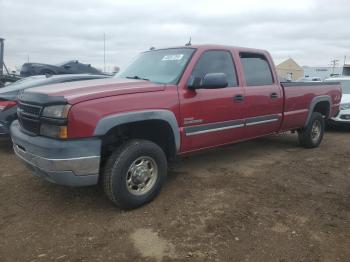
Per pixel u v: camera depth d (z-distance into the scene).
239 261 3.15
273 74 6.17
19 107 4.30
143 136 4.59
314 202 4.41
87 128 3.66
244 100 5.41
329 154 6.93
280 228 3.73
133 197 4.07
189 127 4.65
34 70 15.08
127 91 4.03
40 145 3.67
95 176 3.79
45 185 4.90
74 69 15.96
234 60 5.46
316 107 7.57
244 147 7.34
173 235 3.58
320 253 3.29
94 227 3.73
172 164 5.91
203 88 4.62
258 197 4.53
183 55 4.98
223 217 3.95
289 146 7.55
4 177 5.27
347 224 3.85
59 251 3.29
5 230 3.67
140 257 3.21
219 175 5.38
